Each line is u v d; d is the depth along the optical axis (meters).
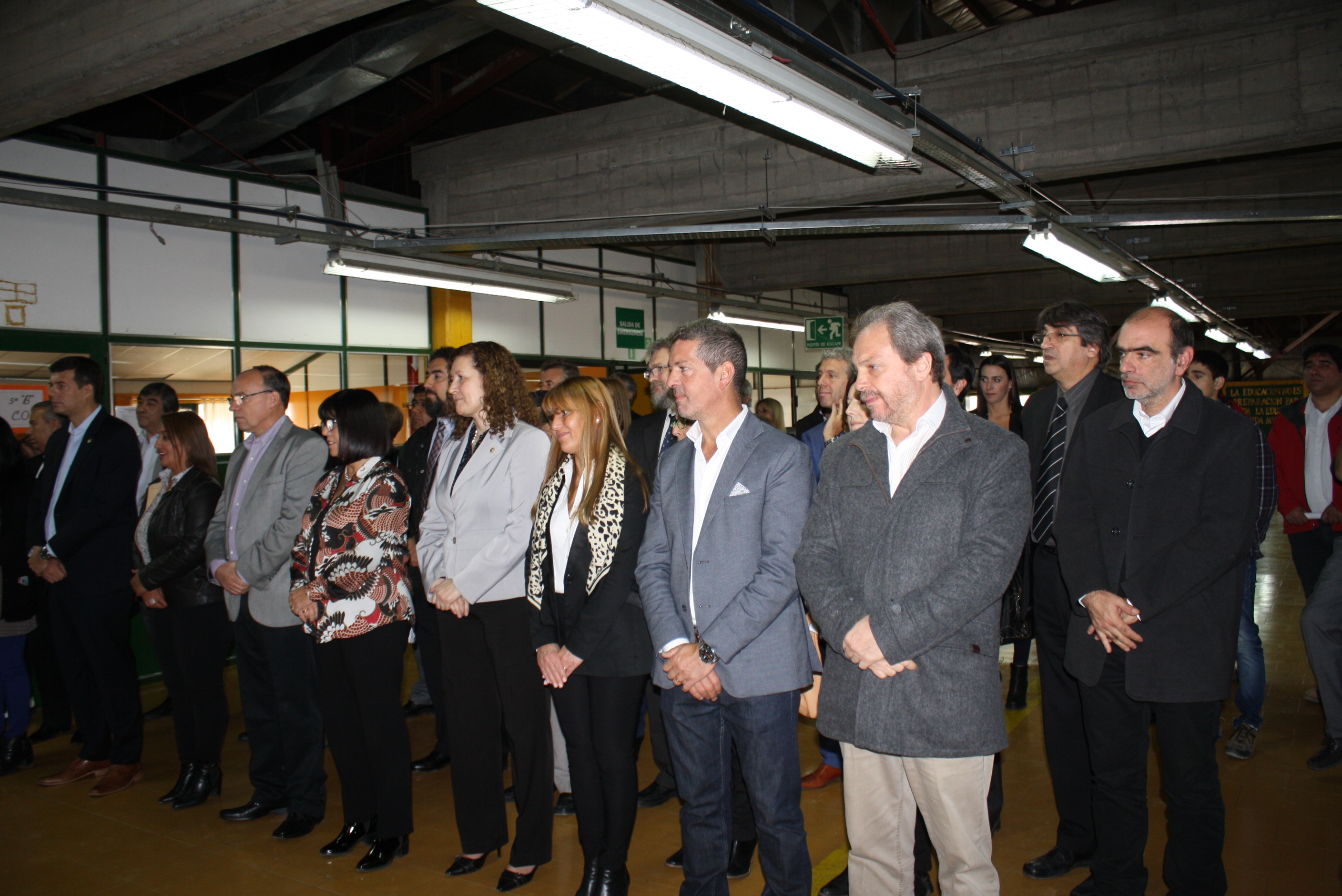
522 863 2.88
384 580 3.07
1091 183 9.09
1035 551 2.91
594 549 2.58
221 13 3.61
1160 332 2.27
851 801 2.08
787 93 3.78
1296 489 4.45
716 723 2.31
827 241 11.71
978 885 1.90
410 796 3.13
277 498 3.39
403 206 8.40
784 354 14.45
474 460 2.98
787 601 2.22
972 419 1.99
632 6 3.00
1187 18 5.48
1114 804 2.38
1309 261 12.30
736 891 2.82
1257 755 3.82
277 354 7.17
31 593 4.26
